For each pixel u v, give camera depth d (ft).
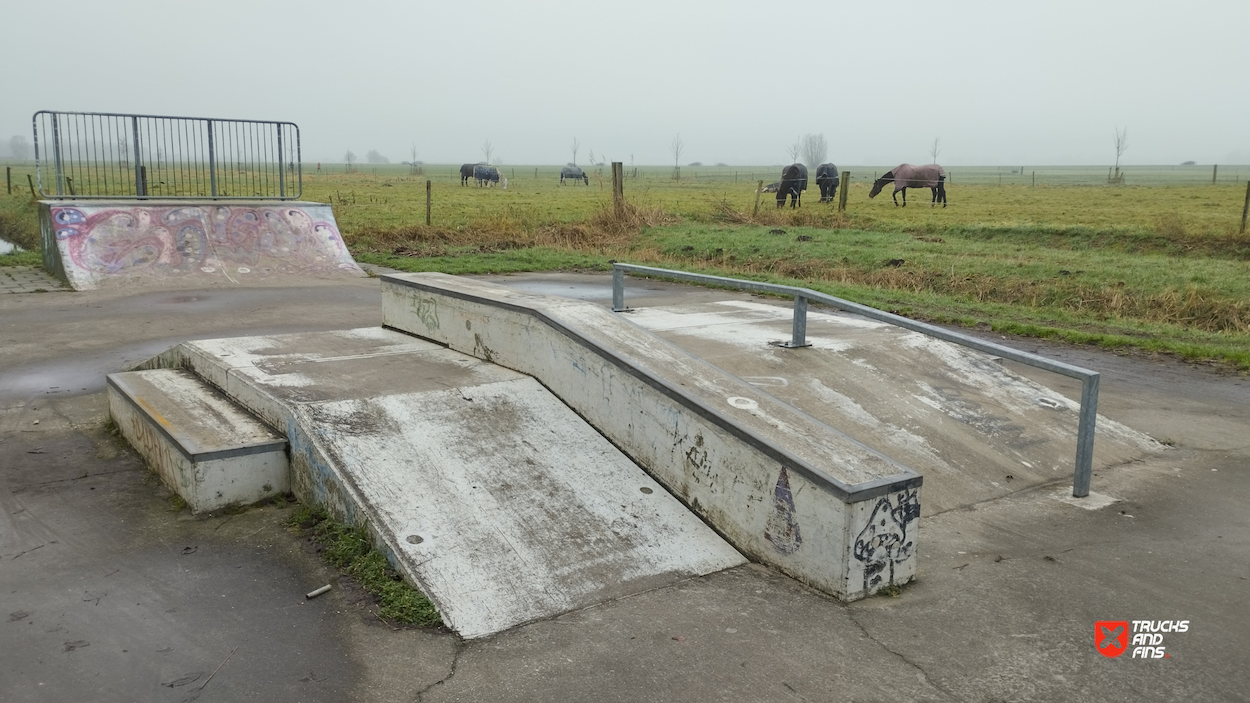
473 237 70.69
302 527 16.62
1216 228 72.69
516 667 11.91
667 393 16.96
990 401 24.02
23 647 12.34
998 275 51.44
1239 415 25.64
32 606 13.56
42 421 22.95
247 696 11.20
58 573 14.73
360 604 13.74
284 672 11.78
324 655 12.25
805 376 23.94
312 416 17.88
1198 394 28.12
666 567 14.92
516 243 68.90
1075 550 15.94
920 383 24.47
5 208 101.30
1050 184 223.71
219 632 12.85
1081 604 13.76
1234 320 41.88
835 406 22.30
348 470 16.44
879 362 25.55
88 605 13.64
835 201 141.18
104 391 25.90
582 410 19.69
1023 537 16.58
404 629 12.98
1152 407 26.37
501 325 22.38
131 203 50.55
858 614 13.37
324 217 56.29
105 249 47.78
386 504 15.74
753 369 24.20
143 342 32.53
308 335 26.21
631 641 12.59
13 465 19.79
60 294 43.11
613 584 14.32
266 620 13.23
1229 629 13.01
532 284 49.65
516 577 14.29
